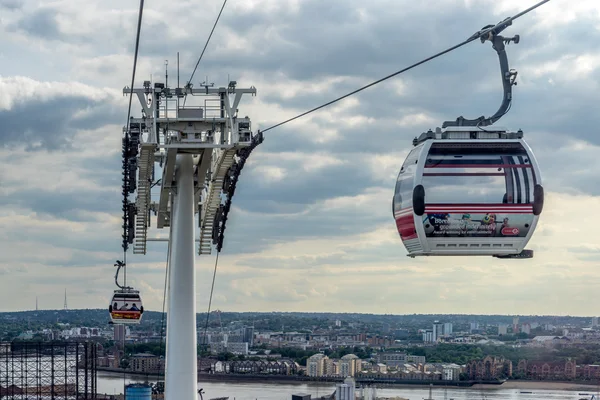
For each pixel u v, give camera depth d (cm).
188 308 6059
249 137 5394
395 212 4281
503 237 4084
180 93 5409
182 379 6044
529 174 4081
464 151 4075
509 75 3972
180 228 6041
